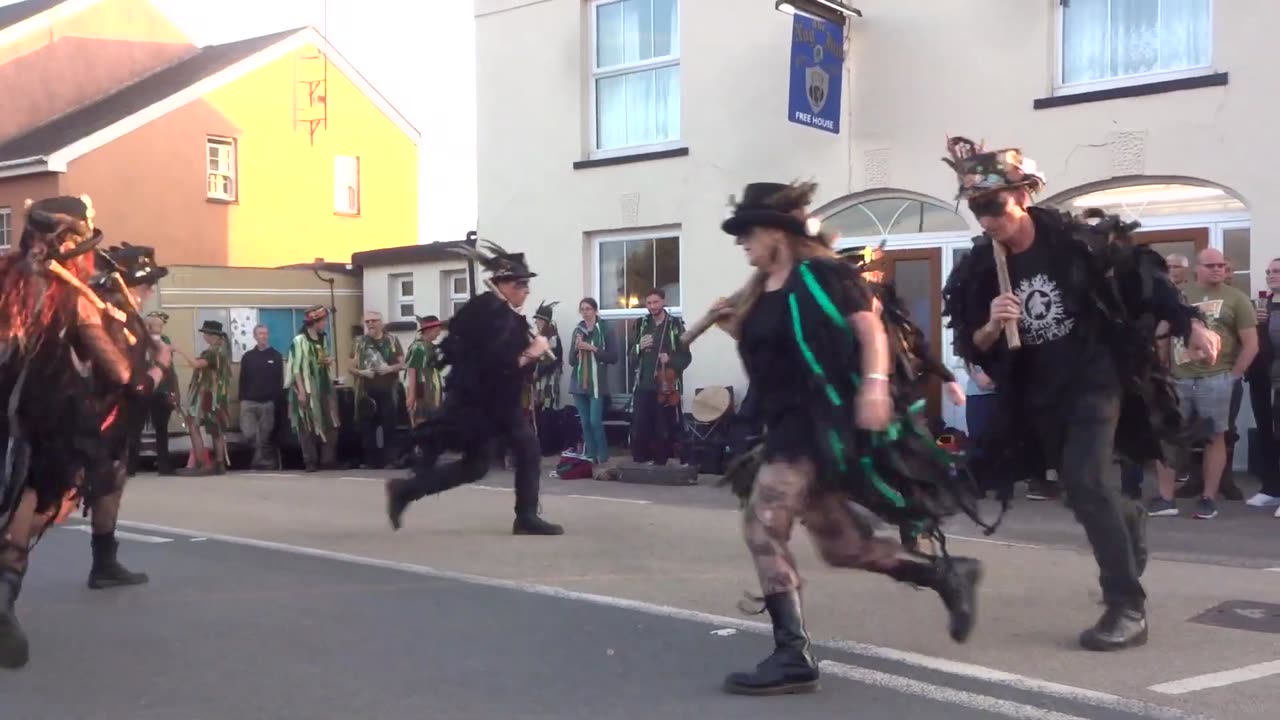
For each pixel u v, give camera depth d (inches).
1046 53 455.5
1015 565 289.6
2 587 205.2
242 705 188.9
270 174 1080.8
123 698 192.9
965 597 196.9
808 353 176.1
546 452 576.1
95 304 214.5
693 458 486.9
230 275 666.2
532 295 614.5
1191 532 330.0
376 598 263.0
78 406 211.5
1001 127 466.3
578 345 516.7
